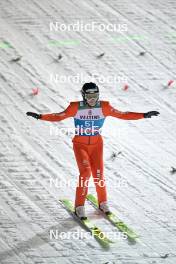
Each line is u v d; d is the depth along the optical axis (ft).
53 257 67.62
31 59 111.04
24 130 92.63
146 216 76.33
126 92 104.42
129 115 75.05
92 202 78.95
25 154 86.94
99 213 76.59
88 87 72.64
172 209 77.92
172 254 69.21
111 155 88.58
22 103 98.78
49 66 109.60
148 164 87.25
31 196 78.54
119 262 67.31
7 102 98.78
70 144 90.74
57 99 100.63
